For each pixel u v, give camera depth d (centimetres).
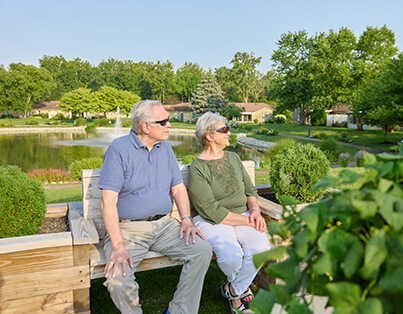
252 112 6731
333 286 54
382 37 3694
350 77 3728
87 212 272
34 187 281
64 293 217
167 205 261
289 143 1802
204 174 276
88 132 5003
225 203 282
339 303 54
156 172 256
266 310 70
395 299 53
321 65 3828
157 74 10206
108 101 7406
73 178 1259
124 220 248
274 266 70
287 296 69
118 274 208
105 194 235
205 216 273
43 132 4966
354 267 55
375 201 57
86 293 223
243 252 254
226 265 244
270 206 300
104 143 3234
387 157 66
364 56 3831
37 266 210
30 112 8594
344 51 3847
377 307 51
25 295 209
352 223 62
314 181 349
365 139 3009
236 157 303
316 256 66
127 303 207
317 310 120
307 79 4644
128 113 7750
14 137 3991
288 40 4762
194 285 229
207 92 6650
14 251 203
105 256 230
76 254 217
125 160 244
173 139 3903
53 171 1291
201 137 287
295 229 72
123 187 247
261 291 72
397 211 55
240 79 8900
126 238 236
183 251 232
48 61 10900
